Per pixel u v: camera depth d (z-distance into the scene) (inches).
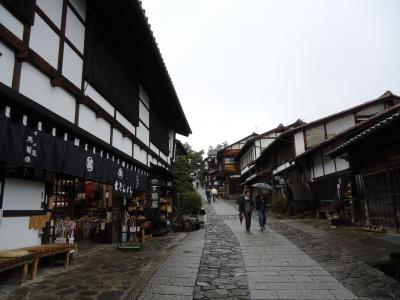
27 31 225.5
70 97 291.4
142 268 282.2
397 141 422.0
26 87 226.1
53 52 262.4
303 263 303.1
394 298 207.6
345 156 550.3
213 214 941.2
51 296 201.3
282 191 975.6
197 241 449.7
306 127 858.8
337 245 383.9
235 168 2073.1
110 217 434.0
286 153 984.9
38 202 265.9
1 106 196.1
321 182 728.3
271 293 219.6
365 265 291.1
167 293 218.5
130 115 457.7
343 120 857.5
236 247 393.4
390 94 812.6
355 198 550.3
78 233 447.8
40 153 229.9
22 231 246.4
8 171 230.2
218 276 262.5
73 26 299.9
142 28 345.7
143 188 517.3
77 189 474.9
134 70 475.8
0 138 189.2
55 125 256.7
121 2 309.7
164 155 749.3
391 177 441.1
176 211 748.0
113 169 371.6
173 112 678.5
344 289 225.9
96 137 320.5
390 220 446.6
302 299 207.5
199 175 2790.4
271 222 679.7
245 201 540.1
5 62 205.3
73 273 258.5
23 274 223.5
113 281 239.3
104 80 363.9
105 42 370.6
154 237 499.2
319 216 714.2
